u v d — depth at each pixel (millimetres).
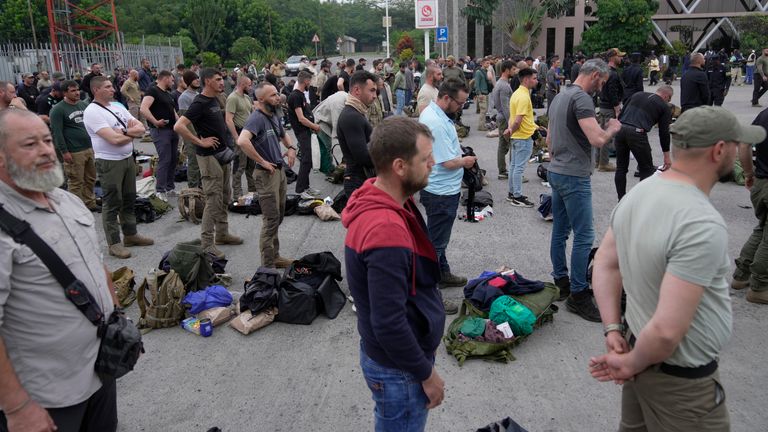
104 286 2428
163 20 61250
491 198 7676
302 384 3734
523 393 3562
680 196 1876
